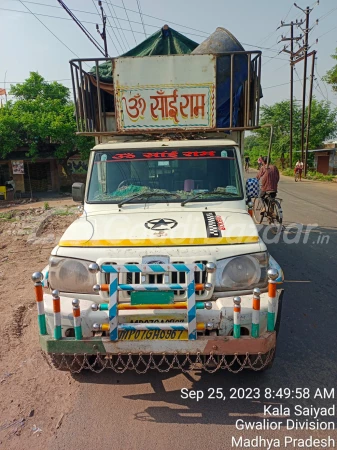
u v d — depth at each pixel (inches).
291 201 565.9
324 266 244.2
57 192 829.2
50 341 109.7
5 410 115.5
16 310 181.8
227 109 179.3
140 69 166.6
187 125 170.6
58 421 110.8
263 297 113.7
